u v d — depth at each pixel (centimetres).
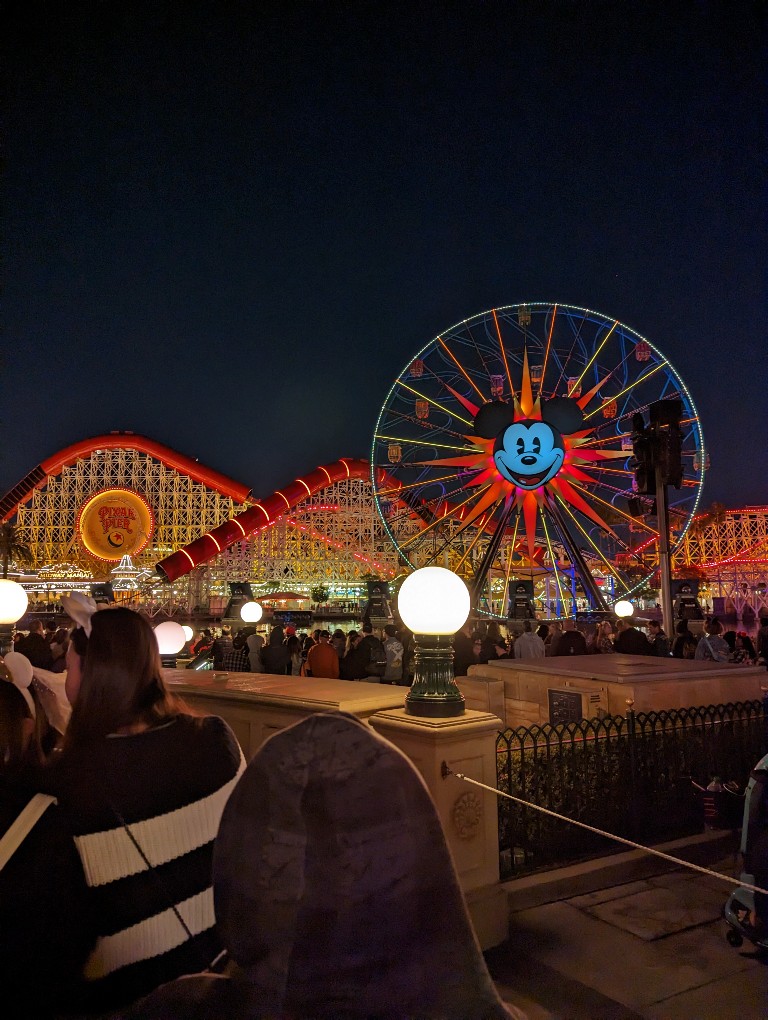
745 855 437
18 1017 180
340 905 112
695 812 670
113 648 218
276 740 124
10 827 188
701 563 8269
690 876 581
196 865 203
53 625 1559
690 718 712
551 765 610
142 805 199
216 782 212
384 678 1390
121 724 214
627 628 1264
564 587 3578
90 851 194
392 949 112
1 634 712
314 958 112
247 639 1416
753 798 434
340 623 6925
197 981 133
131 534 8156
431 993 112
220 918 121
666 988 415
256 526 6969
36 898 183
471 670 1049
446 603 489
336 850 114
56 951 185
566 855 594
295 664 1469
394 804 117
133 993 192
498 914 475
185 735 216
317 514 8062
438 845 120
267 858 117
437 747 465
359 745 121
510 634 2411
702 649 1216
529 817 585
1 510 7944
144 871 197
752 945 459
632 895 546
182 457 8194
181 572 6412
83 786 199
